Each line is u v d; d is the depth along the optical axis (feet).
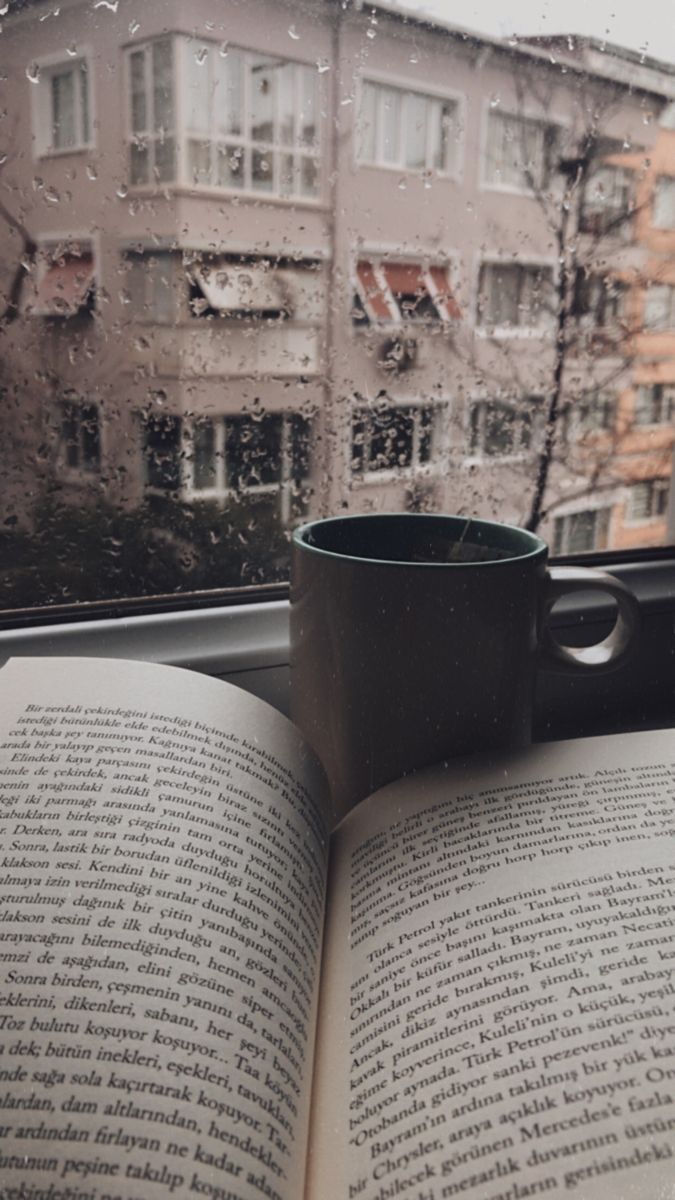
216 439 1.63
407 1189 0.64
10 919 0.80
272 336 1.65
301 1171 0.67
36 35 1.35
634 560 1.93
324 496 1.78
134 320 1.53
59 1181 0.61
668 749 1.17
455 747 1.16
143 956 0.77
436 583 1.08
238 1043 0.72
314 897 0.93
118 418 1.55
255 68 1.54
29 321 1.45
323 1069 0.78
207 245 1.57
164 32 1.45
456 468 1.90
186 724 1.08
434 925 0.89
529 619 1.15
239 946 0.81
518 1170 0.63
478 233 1.80
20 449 1.48
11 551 1.50
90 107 1.42
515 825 1.02
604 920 0.85
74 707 1.09
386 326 1.76
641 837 0.98
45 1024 0.71
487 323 1.85
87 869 0.86
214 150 1.54
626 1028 0.73
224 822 0.94
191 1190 0.61
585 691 1.63
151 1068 0.68
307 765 1.08
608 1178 0.62
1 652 1.45
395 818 1.07
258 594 1.67
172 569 1.63
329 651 1.14
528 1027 0.74
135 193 1.49
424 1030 0.77
